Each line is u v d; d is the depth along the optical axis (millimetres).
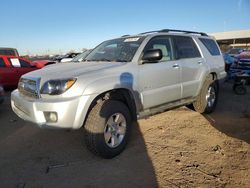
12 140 4500
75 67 3906
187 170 3355
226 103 7238
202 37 5969
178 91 4902
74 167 3504
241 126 5039
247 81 9836
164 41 4805
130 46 4457
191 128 4941
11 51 14023
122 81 3762
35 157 3814
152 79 4285
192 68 5215
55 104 3262
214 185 3010
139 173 3312
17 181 3168
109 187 3025
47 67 4230
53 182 3148
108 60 4383
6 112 6480
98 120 3504
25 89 3779
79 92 3346
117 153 3787
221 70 6227
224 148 4016
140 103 4141
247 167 3412
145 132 4730
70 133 4742
